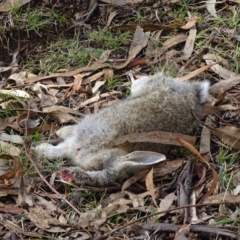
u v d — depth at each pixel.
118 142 7.80
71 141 8.10
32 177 7.82
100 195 7.64
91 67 9.78
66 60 9.98
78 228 7.11
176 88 8.62
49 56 10.07
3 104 9.03
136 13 10.83
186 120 8.36
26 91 9.42
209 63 9.79
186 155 8.12
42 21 10.49
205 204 7.18
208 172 7.80
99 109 9.07
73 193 7.57
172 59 9.95
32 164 7.87
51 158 8.13
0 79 9.88
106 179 7.67
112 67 9.81
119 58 10.09
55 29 10.55
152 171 7.55
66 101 9.26
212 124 8.62
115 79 9.64
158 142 7.87
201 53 9.97
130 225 7.02
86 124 8.16
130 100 8.44
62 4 10.88
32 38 10.41
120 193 7.60
